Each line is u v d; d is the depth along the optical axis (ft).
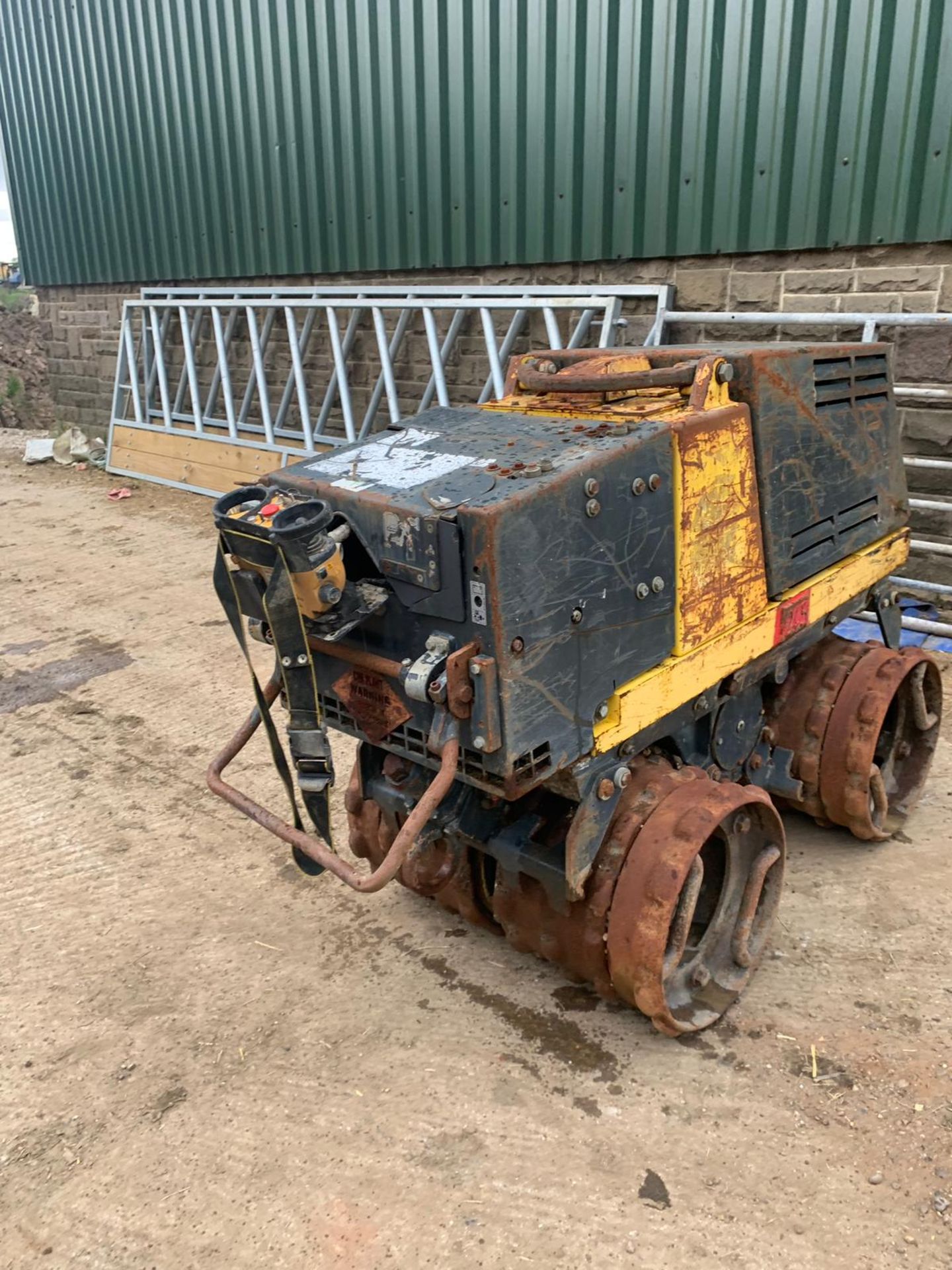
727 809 7.55
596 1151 7.20
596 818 7.57
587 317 18.19
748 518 8.43
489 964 9.30
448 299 21.07
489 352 19.85
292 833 7.50
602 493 6.95
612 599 7.22
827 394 9.30
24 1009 8.93
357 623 6.94
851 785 9.99
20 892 10.69
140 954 9.64
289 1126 7.55
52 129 32.99
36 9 31.99
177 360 30.55
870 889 10.11
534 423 8.21
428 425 8.67
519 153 19.13
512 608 6.42
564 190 18.58
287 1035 8.50
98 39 29.71
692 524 7.80
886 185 14.73
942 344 14.92
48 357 37.29
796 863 10.61
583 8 17.34
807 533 9.30
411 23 20.38
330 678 7.75
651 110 16.92
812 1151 7.13
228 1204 6.93
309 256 24.89
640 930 7.36
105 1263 6.57
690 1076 7.86
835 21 14.60
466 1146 7.29
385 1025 8.57
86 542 24.31
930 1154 7.06
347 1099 7.79
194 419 29.58
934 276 14.75
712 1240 6.48
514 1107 7.63
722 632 8.44
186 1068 8.18
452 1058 8.15
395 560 6.81
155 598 20.07
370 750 8.98
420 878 8.91
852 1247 6.40
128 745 13.93
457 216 20.80
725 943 8.55
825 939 9.37
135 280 31.55
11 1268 6.58
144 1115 7.72
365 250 23.29
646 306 17.97
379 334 22.17
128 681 16.08
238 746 8.39
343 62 22.24
